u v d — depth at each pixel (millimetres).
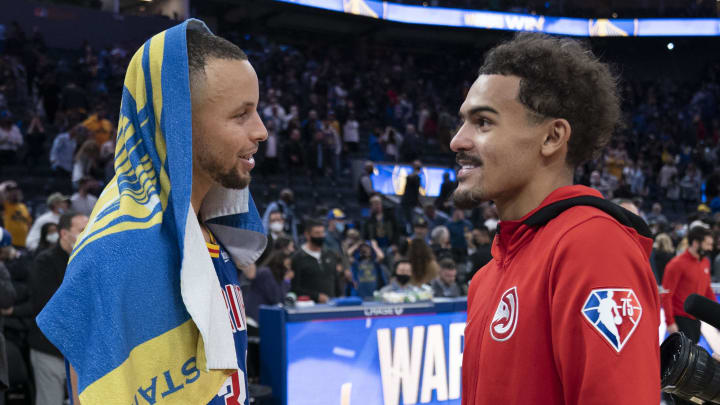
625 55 26969
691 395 1183
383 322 4430
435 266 5840
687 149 20172
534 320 1048
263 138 1125
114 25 18656
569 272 1000
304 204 12836
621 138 19531
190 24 1116
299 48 24297
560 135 1121
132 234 985
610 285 971
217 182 1123
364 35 24734
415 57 26156
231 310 1216
